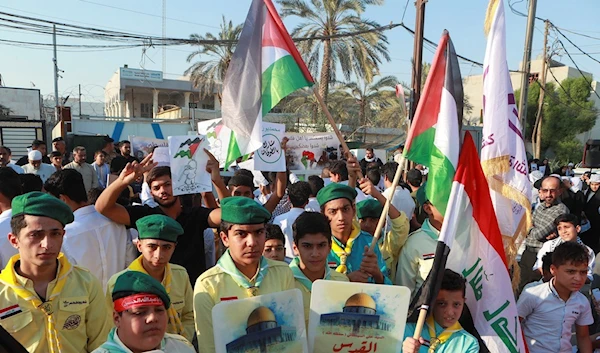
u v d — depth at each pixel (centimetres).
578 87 3534
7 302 231
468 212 283
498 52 337
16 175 362
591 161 2081
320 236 284
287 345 233
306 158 1000
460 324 295
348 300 250
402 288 251
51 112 3584
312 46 2120
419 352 270
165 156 459
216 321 223
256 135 356
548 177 611
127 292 199
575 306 347
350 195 340
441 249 266
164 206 370
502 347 281
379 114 2942
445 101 309
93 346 258
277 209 598
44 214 231
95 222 333
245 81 359
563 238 504
